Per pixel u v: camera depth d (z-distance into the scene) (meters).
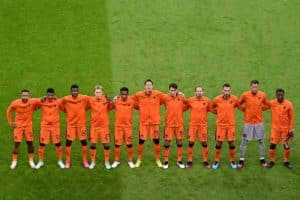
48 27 75.25
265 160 61.50
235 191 58.25
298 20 77.00
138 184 58.78
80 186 58.31
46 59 71.94
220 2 78.81
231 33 75.56
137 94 59.16
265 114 66.69
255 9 78.12
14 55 72.19
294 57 72.94
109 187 58.38
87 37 74.38
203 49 73.75
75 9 77.19
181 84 69.75
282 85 69.81
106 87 68.94
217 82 70.19
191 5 78.44
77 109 58.62
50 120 58.72
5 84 68.94
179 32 75.56
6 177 59.00
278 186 58.72
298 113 66.38
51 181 58.72
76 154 61.97
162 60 72.38
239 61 72.50
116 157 60.19
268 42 74.62
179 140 59.88
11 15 76.50
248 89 69.38
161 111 66.62
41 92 68.12
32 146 59.78
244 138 59.94
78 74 70.44
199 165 60.91
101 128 59.16
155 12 77.44
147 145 63.31
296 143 63.44
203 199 57.53
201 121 59.25
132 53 73.00
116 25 75.75
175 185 58.78
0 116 65.31
